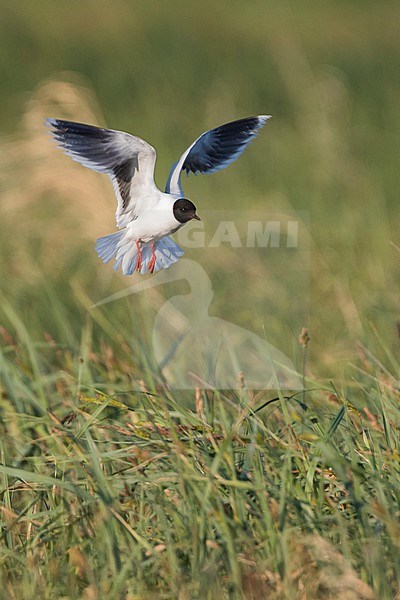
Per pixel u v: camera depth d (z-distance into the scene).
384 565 6.99
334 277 14.02
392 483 7.59
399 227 16.64
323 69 30.39
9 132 23.56
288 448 7.75
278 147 22.47
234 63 32.41
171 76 30.28
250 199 18.03
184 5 39.31
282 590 6.76
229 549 6.95
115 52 33.31
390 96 28.50
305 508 7.38
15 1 37.47
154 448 8.18
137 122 24.88
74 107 16.56
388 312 12.73
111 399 8.69
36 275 14.08
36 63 32.03
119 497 7.95
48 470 8.65
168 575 7.05
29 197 15.31
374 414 9.07
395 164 21.64
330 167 20.08
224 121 24.98
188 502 7.43
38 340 12.30
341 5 42.44
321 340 12.42
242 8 40.28
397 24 40.44
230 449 7.70
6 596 7.23
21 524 8.31
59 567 7.53
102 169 8.53
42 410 9.38
